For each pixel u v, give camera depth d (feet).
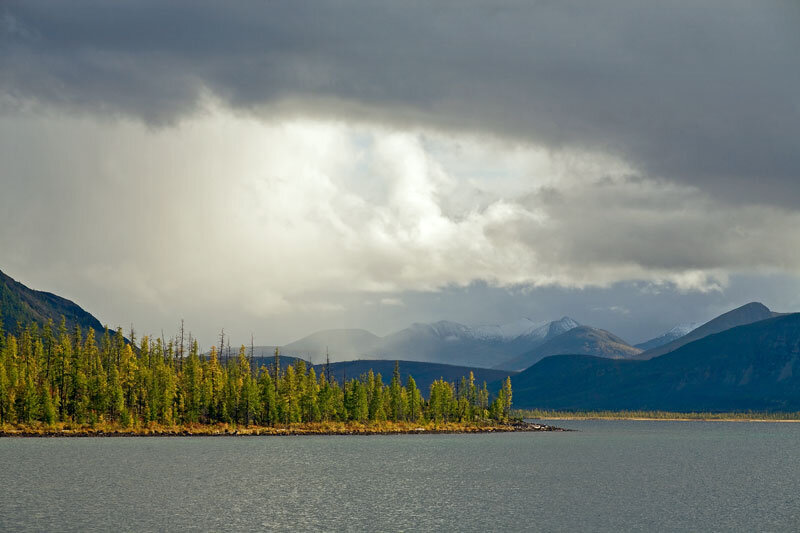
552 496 460.14
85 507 389.60
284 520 362.74
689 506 425.69
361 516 376.89
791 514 400.06
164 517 365.40
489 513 391.65
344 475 556.10
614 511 404.16
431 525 357.00
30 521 350.23
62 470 538.47
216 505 403.34
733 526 364.79
